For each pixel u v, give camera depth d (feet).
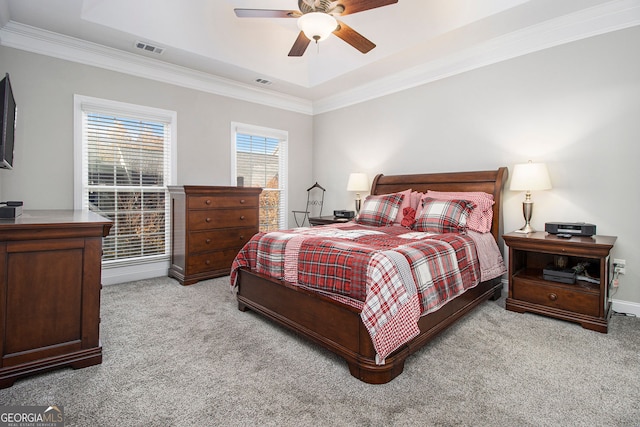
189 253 11.89
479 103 11.55
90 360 6.18
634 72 8.67
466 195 10.78
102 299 10.20
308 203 18.33
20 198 10.16
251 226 13.67
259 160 16.28
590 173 9.40
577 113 9.56
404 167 13.96
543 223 10.24
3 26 9.50
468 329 8.00
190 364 6.32
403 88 13.82
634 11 8.59
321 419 4.78
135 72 12.16
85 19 9.47
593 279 8.66
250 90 15.40
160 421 4.72
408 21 10.85
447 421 4.73
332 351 6.38
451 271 7.45
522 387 5.58
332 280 6.48
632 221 8.80
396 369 5.90
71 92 10.89
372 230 10.23
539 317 8.78
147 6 10.14
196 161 13.89
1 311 5.38
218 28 11.70
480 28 10.09
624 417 4.83
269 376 5.93
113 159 11.93
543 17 9.48
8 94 6.95
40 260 5.71
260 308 8.39
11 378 5.44
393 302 5.69
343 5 7.53
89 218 6.63
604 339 7.42
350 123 16.20
